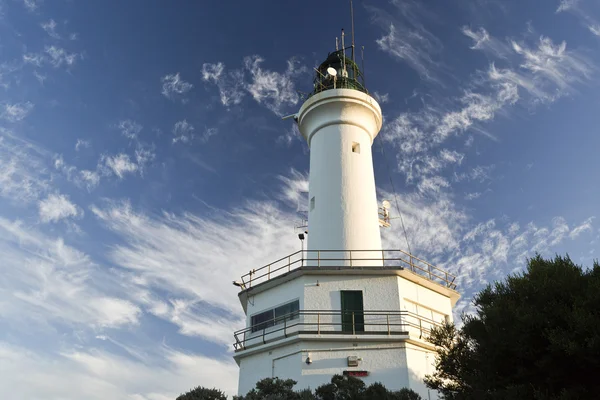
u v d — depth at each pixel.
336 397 20.38
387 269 27.73
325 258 29.45
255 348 27.89
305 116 34.53
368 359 25.88
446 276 30.66
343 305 27.23
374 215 31.55
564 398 16.34
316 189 32.22
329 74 35.72
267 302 29.12
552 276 19.39
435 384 21.89
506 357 18.72
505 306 19.47
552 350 17.03
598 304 17.34
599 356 16.19
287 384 21.28
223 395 21.23
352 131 33.59
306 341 26.31
